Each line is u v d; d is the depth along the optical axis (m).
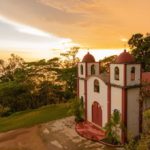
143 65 49.00
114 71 25.81
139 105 25.44
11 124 36.69
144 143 18.00
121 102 24.83
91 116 31.02
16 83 51.03
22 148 25.70
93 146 24.81
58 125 32.47
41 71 54.41
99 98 28.88
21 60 64.38
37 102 52.66
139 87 25.31
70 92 54.44
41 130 31.05
